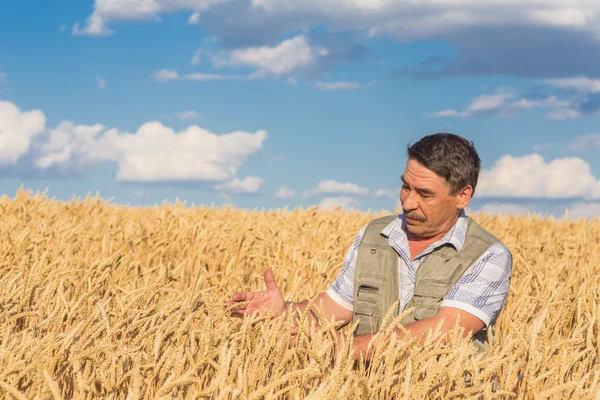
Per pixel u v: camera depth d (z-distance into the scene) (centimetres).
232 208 1299
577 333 249
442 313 286
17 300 289
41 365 181
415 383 205
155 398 167
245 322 243
